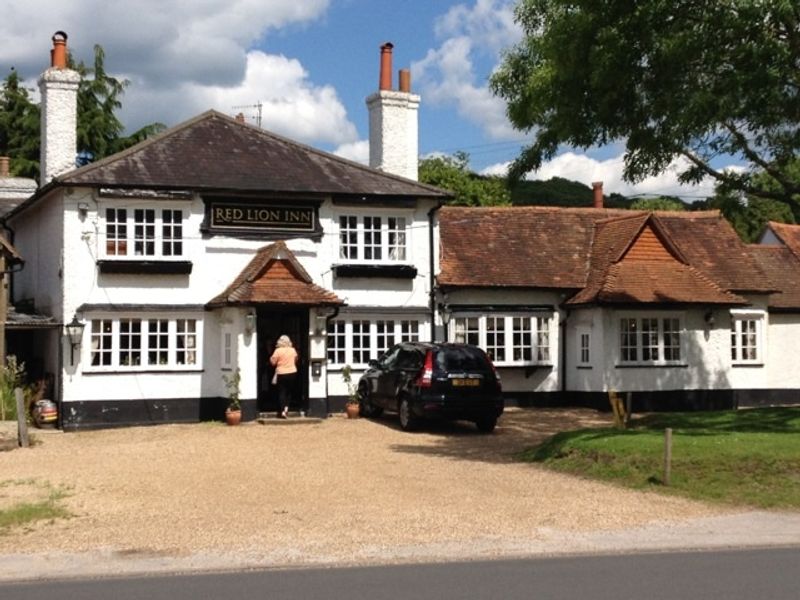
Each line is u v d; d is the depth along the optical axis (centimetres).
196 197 2444
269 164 2555
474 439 2056
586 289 2764
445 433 2153
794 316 3080
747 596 866
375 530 1183
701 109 1645
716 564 1012
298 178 2533
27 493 1429
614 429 1880
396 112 2845
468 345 2194
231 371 2373
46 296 2561
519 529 1194
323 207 2553
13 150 4891
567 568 995
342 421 2362
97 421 2353
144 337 2412
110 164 2397
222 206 2467
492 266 2750
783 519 1262
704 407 2767
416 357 2192
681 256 2827
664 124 1739
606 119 1795
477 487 1477
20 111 4956
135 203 2400
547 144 2125
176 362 2436
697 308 2752
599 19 1714
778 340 3064
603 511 1302
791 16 1598
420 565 1016
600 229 2962
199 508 1319
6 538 1148
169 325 2434
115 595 888
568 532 1179
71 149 2623
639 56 1725
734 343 2978
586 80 1792
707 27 1636
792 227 3472
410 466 1688
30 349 2731
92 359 2369
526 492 1437
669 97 1700
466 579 942
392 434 2133
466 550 1083
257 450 1880
